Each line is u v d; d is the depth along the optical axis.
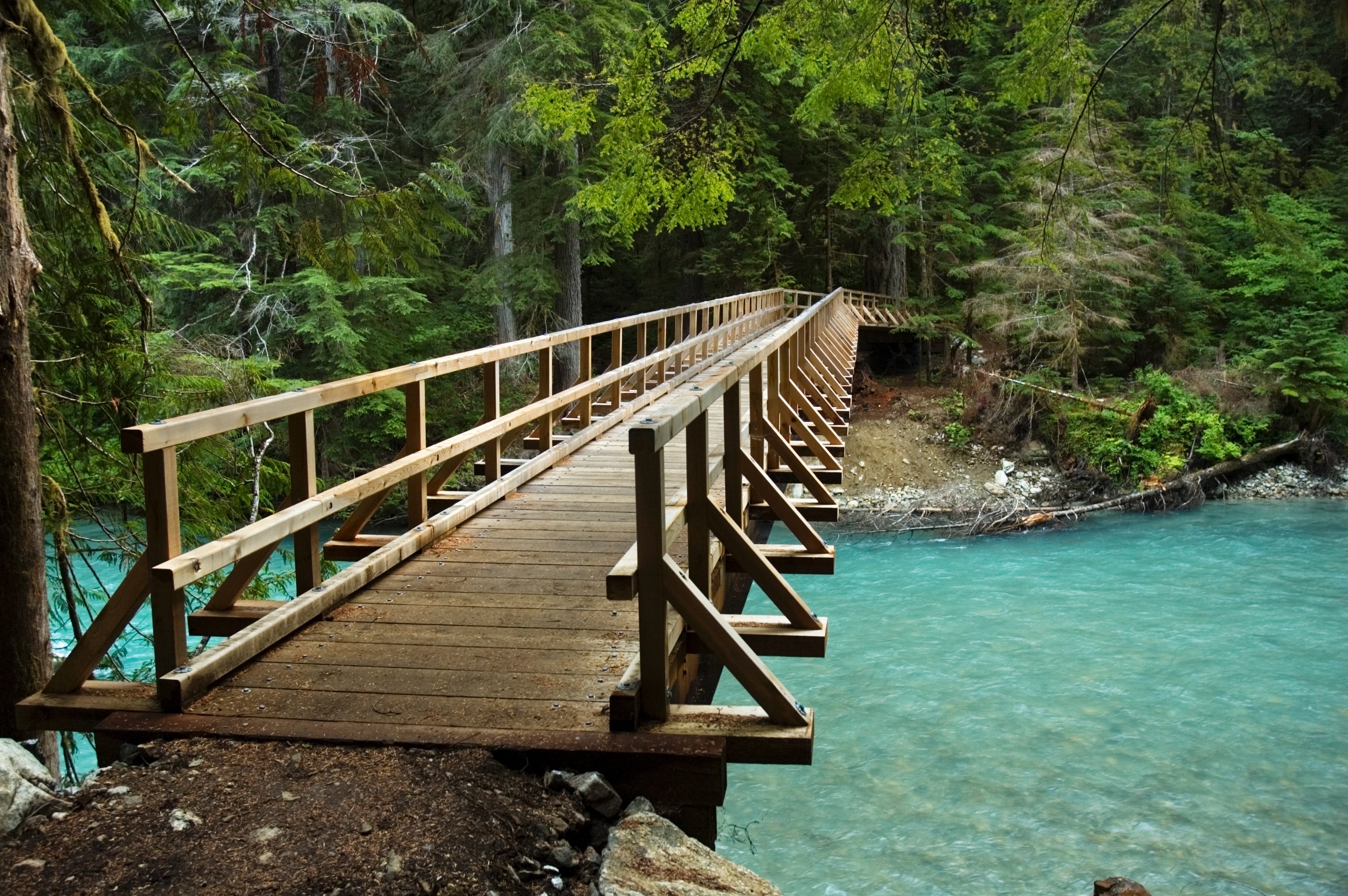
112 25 6.72
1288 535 18.28
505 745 3.27
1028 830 8.76
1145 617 14.03
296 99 20.66
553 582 5.12
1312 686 11.52
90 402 6.75
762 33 8.71
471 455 21.77
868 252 31.20
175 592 3.70
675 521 3.86
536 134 19.23
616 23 18.58
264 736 3.38
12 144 4.64
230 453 7.86
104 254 6.70
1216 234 25.48
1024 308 24.05
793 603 4.17
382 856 2.71
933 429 24.16
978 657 12.79
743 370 4.79
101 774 3.19
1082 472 22.11
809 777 9.89
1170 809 8.99
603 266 31.95
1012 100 9.03
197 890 2.57
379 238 6.98
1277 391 23.23
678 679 4.07
